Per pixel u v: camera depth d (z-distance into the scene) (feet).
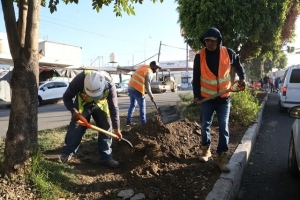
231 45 34.63
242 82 12.39
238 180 12.62
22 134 9.58
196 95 12.87
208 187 10.84
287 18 39.17
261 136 23.18
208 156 13.50
